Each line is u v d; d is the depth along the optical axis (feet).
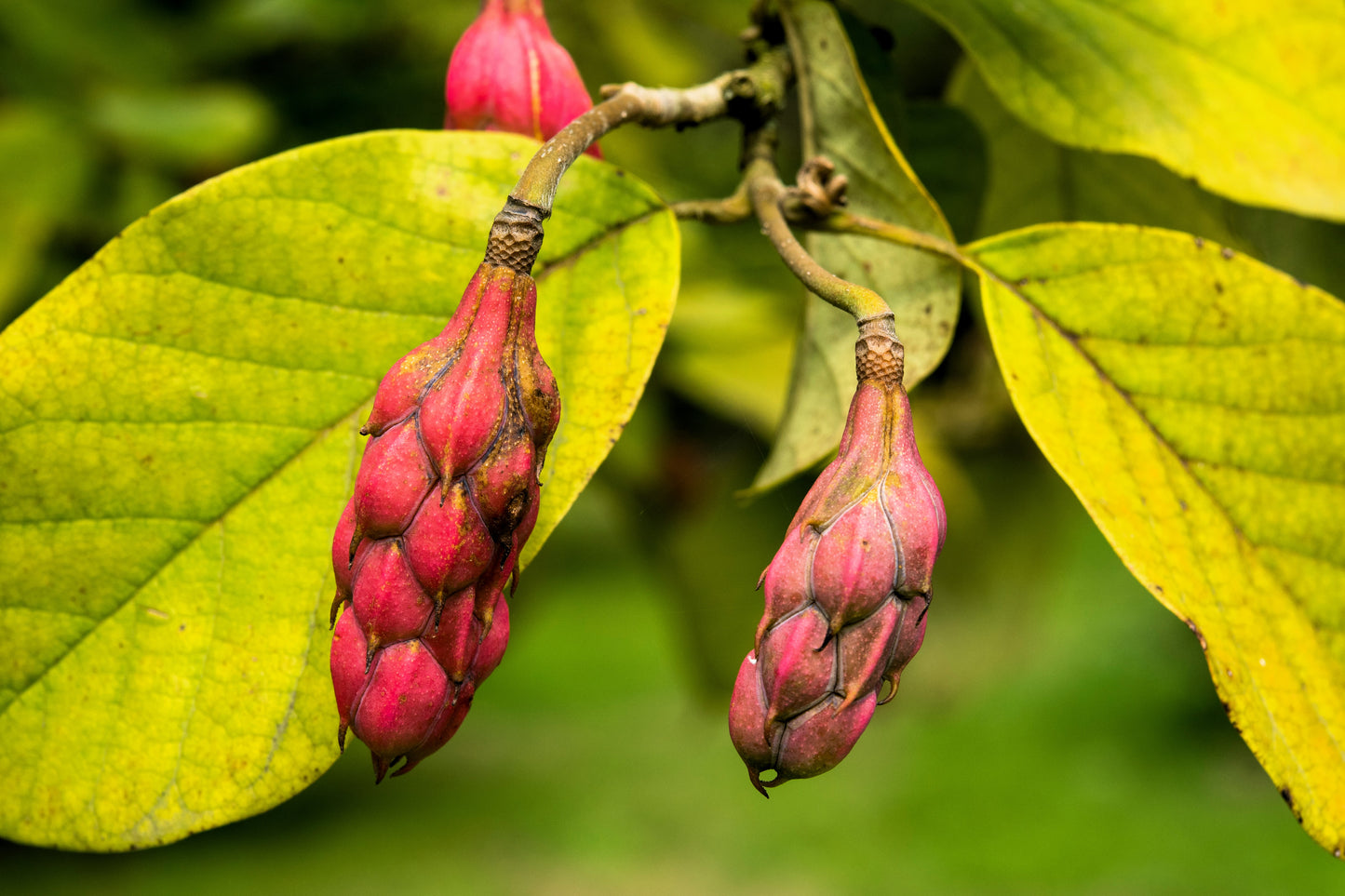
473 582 1.62
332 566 1.70
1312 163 2.03
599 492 3.32
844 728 1.62
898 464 1.63
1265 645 1.79
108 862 11.18
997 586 3.47
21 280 3.17
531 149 1.80
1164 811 11.88
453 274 1.78
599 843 11.88
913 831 11.88
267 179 1.77
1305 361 1.84
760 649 1.63
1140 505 1.80
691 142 3.24
